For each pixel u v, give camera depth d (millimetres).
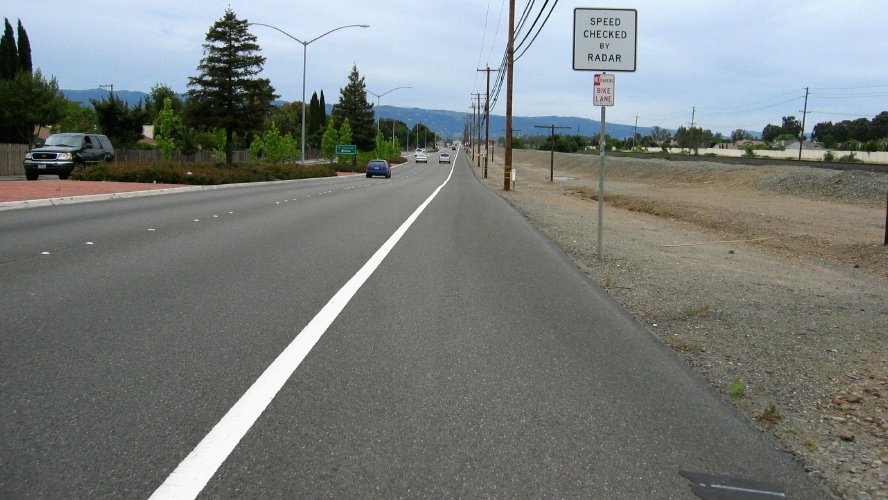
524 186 52406
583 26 10930
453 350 6055
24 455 3746
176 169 30578
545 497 3520
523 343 6398
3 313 6660
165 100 60156
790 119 179500
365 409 4582
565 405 4836
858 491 3838
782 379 5828
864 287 11109
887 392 5504
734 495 3646
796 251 16625
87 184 25453
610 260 12523
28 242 11203
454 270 10367
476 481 3650
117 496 3355
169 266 9586
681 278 10859
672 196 38281
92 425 4156
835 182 35688
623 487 3668
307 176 47062
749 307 8766
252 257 10703
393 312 7402
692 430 4504
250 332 6352
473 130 162375
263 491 3453
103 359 5402
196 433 4098
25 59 61844
